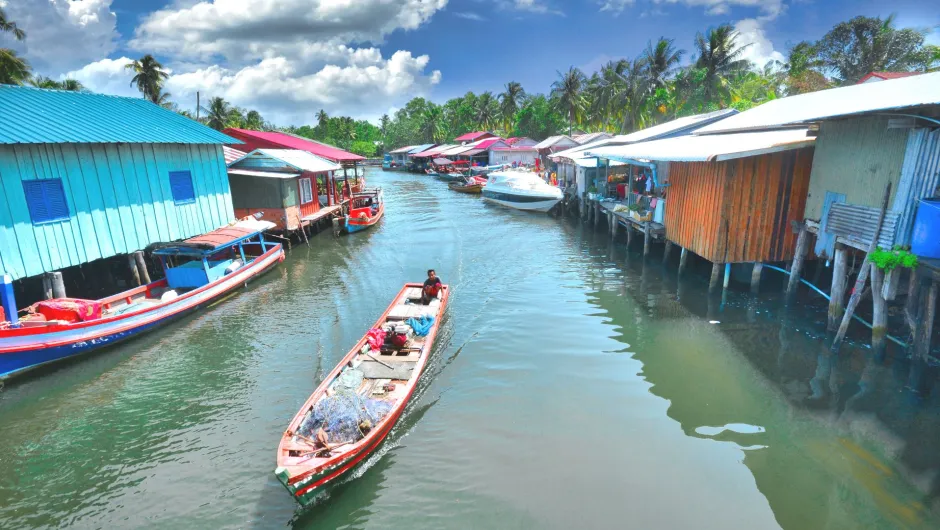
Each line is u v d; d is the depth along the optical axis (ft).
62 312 37.09
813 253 45.21
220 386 33.96
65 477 25.48
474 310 47.42
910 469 23.93
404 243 78.33
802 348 36.45
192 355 38.68
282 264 66.28
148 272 56.03
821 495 22.70
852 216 34.37
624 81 149.48
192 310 47.11
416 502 23.11
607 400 30.94
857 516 21.45
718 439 26.81
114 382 34.65
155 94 152.15
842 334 34.58
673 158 46.01
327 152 117.39
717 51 131.85
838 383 31.48
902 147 30.14
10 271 38.34
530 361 36.45
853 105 33.27
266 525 22.24
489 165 189.78
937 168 28.09
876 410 28.48
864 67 117.29
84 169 44.21
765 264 47.65
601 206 83.15
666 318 43.86
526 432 27.86
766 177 44.27
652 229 60.34
